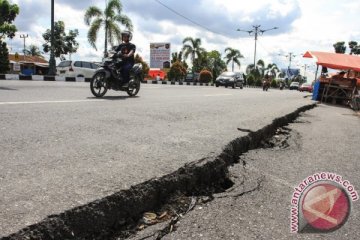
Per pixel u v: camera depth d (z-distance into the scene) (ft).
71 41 160.45
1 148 10.90
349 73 56.59
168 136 14.17
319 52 56.80
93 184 8.26
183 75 153.07
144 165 9.99
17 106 19.99
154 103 26.91
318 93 55.06
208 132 15.42
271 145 17.13
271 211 8.82
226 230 7.70
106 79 29.81
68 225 6.81
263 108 28.60
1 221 6.37
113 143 12.44
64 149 11.24
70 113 18.53
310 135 20.62
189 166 10.34
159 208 8.68
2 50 107.65
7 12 98.68
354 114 38.52
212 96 41.34
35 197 7.39
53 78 65.67
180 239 7.16
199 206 8.86
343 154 15.88
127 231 7.45
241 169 12.15
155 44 159.02
